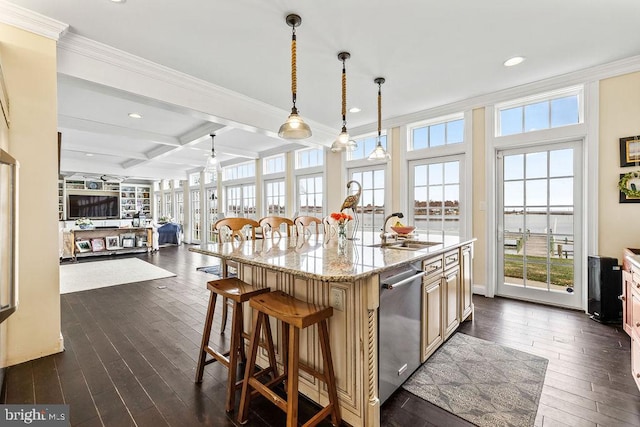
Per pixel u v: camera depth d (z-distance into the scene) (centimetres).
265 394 156
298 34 243
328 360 158
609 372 204
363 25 232
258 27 233
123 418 164
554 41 256
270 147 673
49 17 218
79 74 252
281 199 683
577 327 281
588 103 312
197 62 288
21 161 215
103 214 1095
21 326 218
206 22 227
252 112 390
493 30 239
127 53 269
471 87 353
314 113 446
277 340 202
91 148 636
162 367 216
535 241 360
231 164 809
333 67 300
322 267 156
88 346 248
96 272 538
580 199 330
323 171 575
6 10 204
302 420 165
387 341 173
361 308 155
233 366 174
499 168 382
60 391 187
